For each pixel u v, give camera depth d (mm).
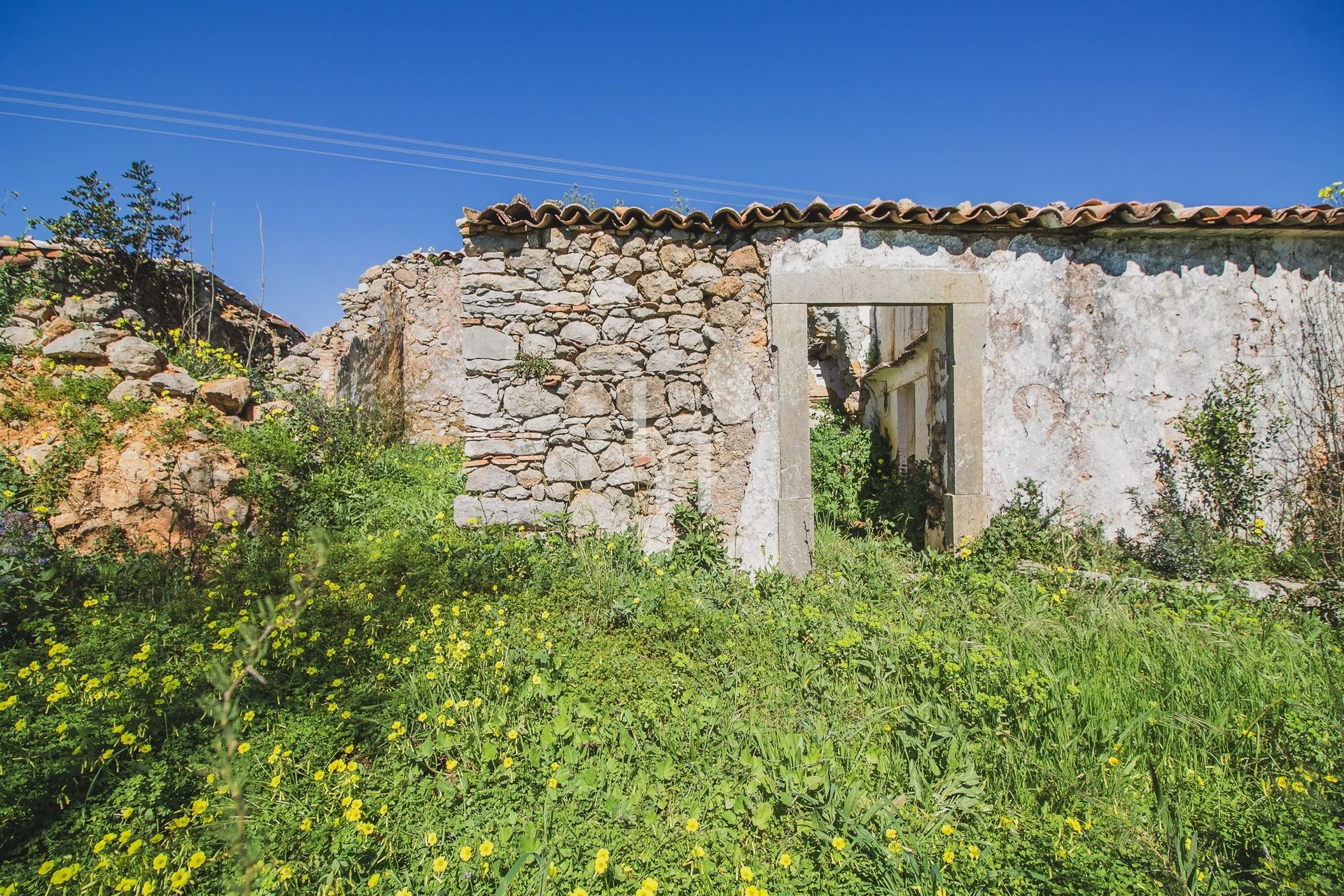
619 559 4668
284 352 10797
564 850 2119
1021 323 5188
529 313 4938
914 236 5113
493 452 4949
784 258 5023
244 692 2914
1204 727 2809
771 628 3799
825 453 7629
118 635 3396
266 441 5395
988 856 2188
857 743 2822
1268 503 5203
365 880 2064
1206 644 3471
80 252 7309
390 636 3500
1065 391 5219
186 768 2479
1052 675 3064
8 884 1980
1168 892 1964
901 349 8602
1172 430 5250
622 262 4969
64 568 3887
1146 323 5227
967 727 2891
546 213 4812
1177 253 5242
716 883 2070
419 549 4609
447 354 10938
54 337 5191
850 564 5039
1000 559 4875
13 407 4555
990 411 5180
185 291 8508
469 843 2188
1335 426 5215
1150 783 2562
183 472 4742
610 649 3426
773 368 5055
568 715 2805
